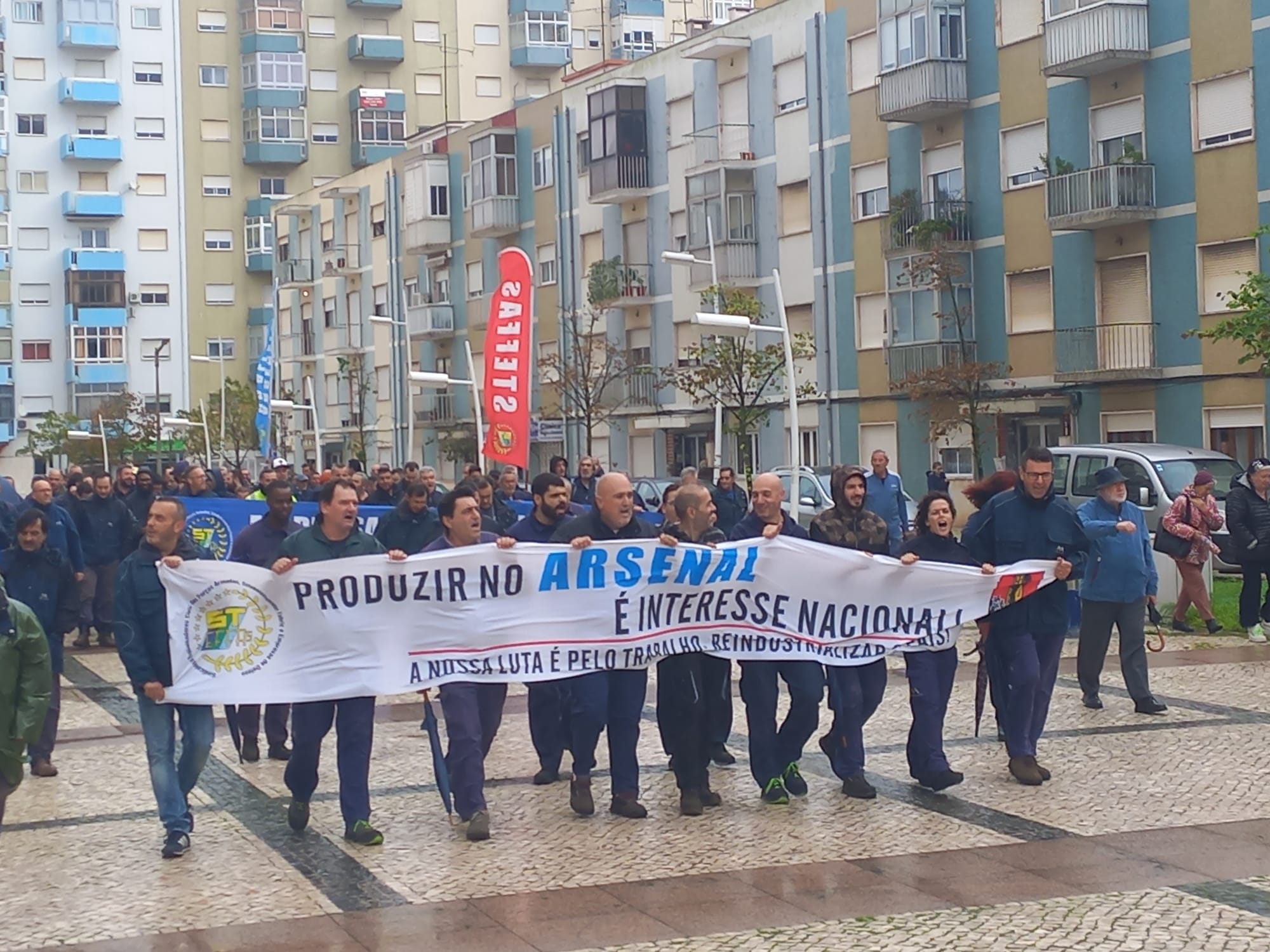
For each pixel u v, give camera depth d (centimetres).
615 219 4947
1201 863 809
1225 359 3167
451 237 5931
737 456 4512
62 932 738
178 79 8162
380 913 756
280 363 7650
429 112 8362
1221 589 2209
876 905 746
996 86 3650
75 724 1375
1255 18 3088
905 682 1467
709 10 8675
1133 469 2356
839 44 4066
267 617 904
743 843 875
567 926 725
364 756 914
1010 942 681
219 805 1014
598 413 4688
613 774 959
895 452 3978
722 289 3928
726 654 973
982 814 930
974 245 3719
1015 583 1016
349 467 2495
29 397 8044
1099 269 3438
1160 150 3281
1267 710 1262
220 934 727
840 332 4116
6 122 7938
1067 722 1228
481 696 998
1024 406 3566
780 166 4294
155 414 7588
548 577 951
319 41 8275
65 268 7994
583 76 5553
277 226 7462
